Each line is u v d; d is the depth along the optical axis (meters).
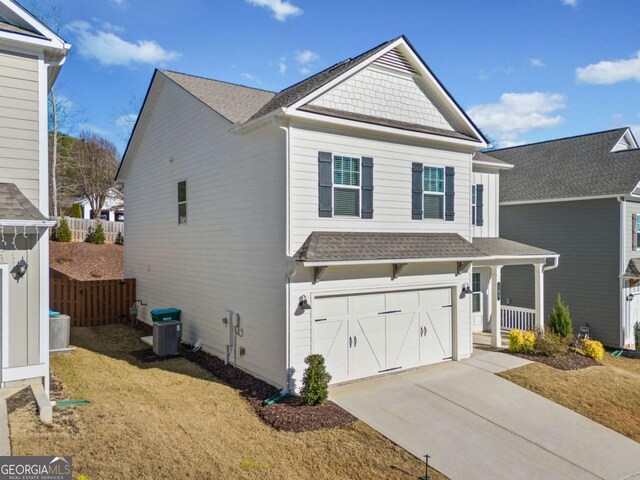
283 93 12.96
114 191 43.06
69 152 37.44
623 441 8.48
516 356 12.85
